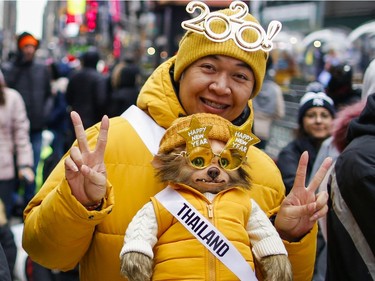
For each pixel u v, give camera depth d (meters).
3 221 4.08
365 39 18.75
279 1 20.94
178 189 2.29
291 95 11.20
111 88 8.84
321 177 2.40
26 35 8.14
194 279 2.15
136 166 2.47
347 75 6.34
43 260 2.37
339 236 2.85
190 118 2.31
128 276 2.13
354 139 2.88
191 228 2.21
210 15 2.45
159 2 22.61
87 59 8.90
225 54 2.43
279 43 17.59
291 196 2.41
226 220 2.23
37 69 8.26
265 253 2.26
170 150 2.32
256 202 2.53
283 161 5.00
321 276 3.98
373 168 2.68
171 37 21.17
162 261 2.19
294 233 2.43
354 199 2.73
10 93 6.20
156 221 2.23
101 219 2.24
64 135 9.31
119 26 38.34
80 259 2.46
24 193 7.21
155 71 2.61
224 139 2.30
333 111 5.12
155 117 2.53
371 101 2.83
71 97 8.89
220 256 2.18
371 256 2.77
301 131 5.17
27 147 6.32
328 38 20.19
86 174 2.15
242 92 2.49
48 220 2.23
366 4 26.84
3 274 2.27
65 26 40.38
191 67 2.49
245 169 2.43
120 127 2.55
